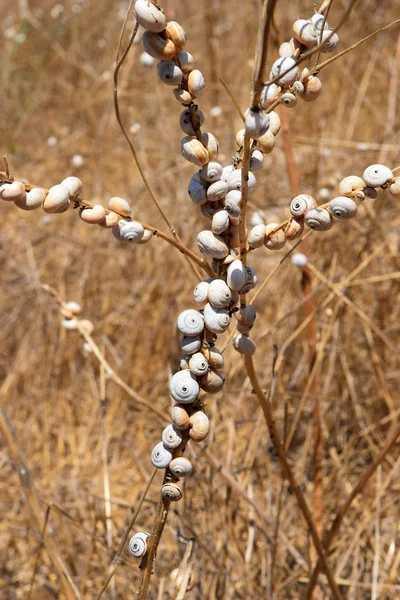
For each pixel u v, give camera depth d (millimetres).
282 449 646
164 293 1374
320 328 1134
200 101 1980
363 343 1239
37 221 1755
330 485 1045
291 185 838
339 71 1761
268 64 875
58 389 1350
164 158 1751
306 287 854
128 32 1915
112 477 1196
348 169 1436
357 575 917
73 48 2283
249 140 446
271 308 1343
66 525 1047
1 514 1154
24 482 812
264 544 951
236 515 946
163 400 1301
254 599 847
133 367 1335
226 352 1253
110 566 844
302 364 1160
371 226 1142
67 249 1600
